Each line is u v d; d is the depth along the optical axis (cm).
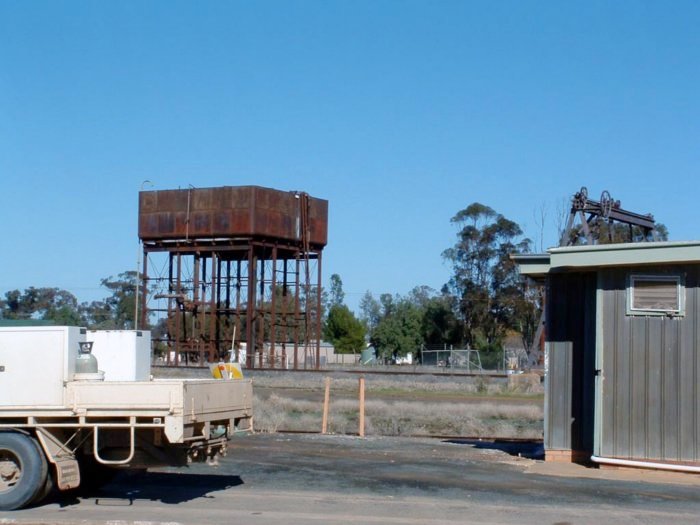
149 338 1460
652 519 1217
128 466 1280
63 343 1237
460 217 9331
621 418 1684
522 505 1304
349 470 1636
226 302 6153
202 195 5741
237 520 1171
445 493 1395
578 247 1700
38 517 1179
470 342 9281
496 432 2477
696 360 1645
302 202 5947
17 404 1234
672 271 1667
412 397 4094
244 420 1400
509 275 9031
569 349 1817
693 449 1634
